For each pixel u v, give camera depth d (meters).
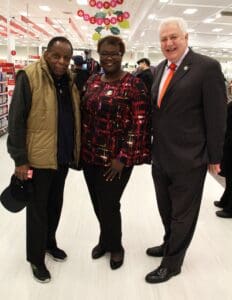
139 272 2.36
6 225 3.00
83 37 18.20
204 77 1.90
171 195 2.20
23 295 2.09
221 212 3.33
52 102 2.00
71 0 9.67
